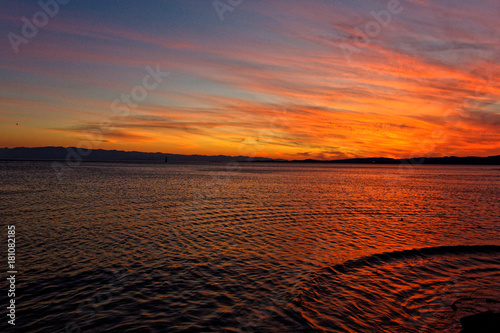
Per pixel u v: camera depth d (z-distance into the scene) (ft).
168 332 27.40
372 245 56.39
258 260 46.78
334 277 41.01
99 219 73.36
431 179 307.58
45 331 27.07
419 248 54.39
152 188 152.97
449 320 30.81
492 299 35.47
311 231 66.44
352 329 28.86
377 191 164.25
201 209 91.09
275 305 32.86
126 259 45.68
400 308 33.14
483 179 315.17
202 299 33.83
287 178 276.62
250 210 91.45
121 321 28.99
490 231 69.31
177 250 50.70
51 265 42.47
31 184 162.40
